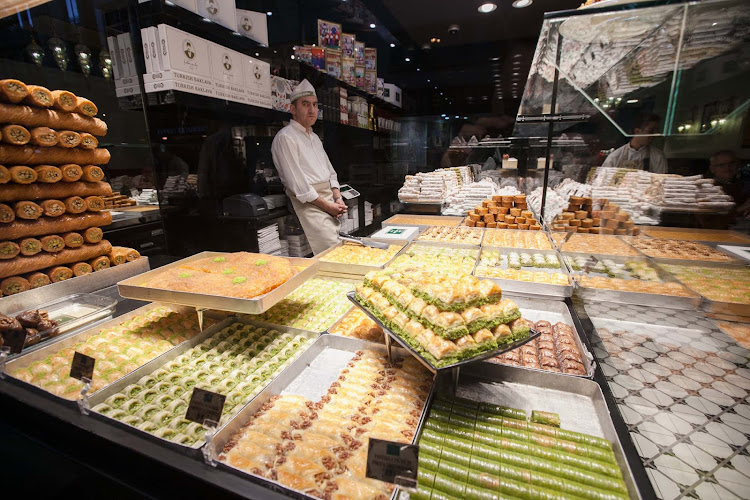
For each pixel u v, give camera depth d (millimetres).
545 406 1453
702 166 1979
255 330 2086
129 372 1659
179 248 4090
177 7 3105
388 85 6574
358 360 1797
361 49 5762
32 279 2283
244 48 3982
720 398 1341
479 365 1626
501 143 5766
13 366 1659
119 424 1310
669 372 1482
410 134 6906
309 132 4336
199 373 1713
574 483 1090
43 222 2318
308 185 4016
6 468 1506
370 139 6578
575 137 4246
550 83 3826
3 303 2066
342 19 5449
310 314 2252
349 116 5727
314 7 5160
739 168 1850
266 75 4285
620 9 1864
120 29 3277
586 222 3395
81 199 2516
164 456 1176
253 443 1289
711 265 1877
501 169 5746
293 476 1144
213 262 2361
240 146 4516
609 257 2439
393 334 1574
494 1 4664
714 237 1967
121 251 2834
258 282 1922
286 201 4773
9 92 2074
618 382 1445
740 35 1674
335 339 1931
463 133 6043
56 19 3680
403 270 2016
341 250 3254
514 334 1527
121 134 4633
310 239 4309
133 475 1229
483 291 1537
